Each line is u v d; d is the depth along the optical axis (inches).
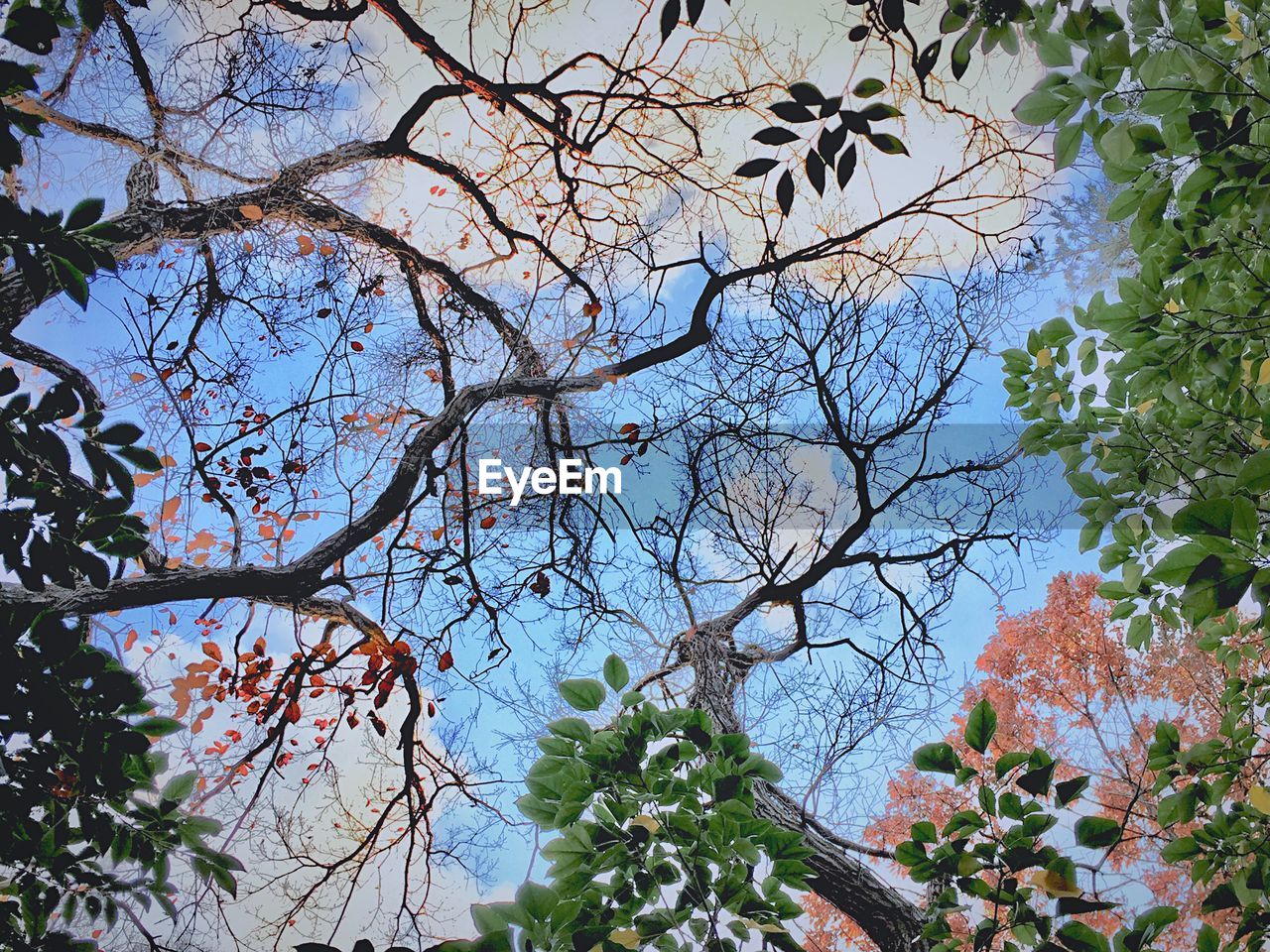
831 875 68.6
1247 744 61.9
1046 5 52.8
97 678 58.2
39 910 62.7
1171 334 57.5
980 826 58.0
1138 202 53.5
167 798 65.7
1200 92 50.0
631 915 56.7
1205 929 60.7
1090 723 75.4
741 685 74.9
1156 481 64.2
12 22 53.3
